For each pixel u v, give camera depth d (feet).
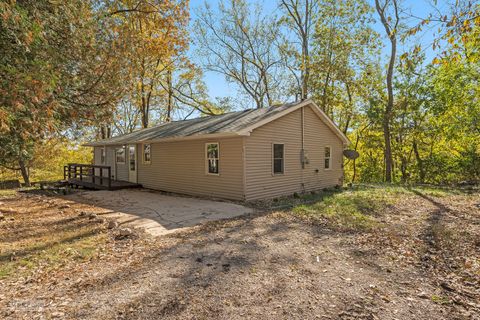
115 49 28.09
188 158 38.55
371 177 75.00
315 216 23.39
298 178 39.55
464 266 13.32
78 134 32.58
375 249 15.66
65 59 22.06
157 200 33.12
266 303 10.04
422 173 61.67
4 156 28.89
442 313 9.38
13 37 16.05
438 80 56.08
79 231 19.49
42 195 39.50
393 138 67.15
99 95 26.66
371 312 9.45
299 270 12.88
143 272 12.75
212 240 17.39
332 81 67.97
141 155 47.19
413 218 23.17
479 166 53.11
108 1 35.27
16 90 14.73
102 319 9.09
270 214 24.67
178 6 46.98
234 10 72.23
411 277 12.17
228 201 32.04
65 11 21.02
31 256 14.78
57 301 10.29
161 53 50.72
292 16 68.33
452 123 54.44
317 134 43.52
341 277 12.15
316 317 9.18
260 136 33.78
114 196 36.76
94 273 12.74
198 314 9.37
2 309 9.76
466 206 28.12
